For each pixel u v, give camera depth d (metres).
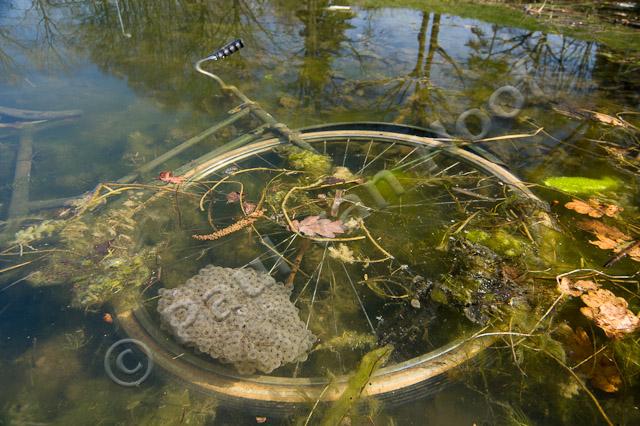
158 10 1.39
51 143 0.78
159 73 1.02
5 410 0.41
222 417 0.41
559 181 0.70
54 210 0.63
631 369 0.46
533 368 0.46
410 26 1.26
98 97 0.92
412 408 0.42
